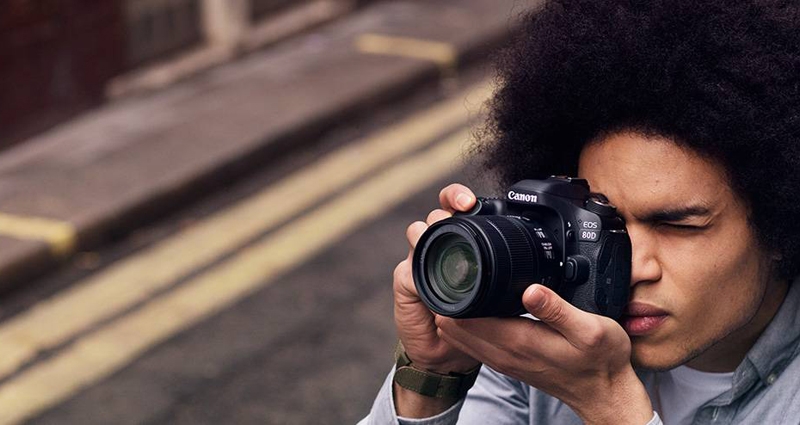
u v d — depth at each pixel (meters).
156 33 6.82
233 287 4.81
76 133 6.11
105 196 5.36
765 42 1.33
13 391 4.10
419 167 6.05
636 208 1.34
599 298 1.34
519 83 1.49
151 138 6.01
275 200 5.66
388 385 1.53
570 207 1.36
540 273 1.33
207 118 6.27
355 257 5.07
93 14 6.30
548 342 1.34
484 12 8.05
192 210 5.56
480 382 1.64
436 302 1.34
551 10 1.46
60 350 4.36
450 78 7.31
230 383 4.14
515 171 1.56
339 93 6.67
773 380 1.45
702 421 1.51
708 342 1.37
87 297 4.76
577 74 1.37
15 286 4.79
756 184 1.32
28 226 5.09
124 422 3.93
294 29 7.60
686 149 1.31
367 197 5.69
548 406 1.58
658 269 1.35
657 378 1.53
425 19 7.87
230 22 7.16
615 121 1.35
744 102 1.30
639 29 1.33
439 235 1.33
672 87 1.30
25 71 5.97
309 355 4.31
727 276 1.35
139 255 5.11
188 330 4.48
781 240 1.36
